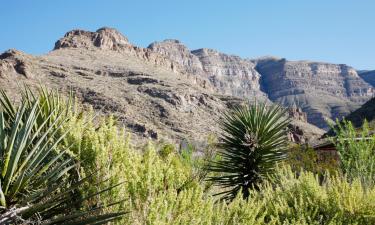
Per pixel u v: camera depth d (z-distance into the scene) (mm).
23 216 4016
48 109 5992
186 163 8539
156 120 142125
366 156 9305
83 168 5184
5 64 138375
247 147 10281
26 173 4395
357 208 7715
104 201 4793
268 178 10242
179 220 5281
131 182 5145
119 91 161375
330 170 11633
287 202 8219
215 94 191750
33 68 148375
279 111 10836
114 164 5375
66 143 5387
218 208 6359
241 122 10477
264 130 10375
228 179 10156
